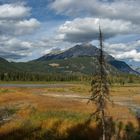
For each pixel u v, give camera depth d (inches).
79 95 4431.6
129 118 1846.7
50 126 1425.9
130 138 1417.3
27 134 1295.5
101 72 929.5
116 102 3563.0
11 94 2810.0
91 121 1519.4
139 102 3636.8
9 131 1333.7
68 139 1295.5
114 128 1472.7
